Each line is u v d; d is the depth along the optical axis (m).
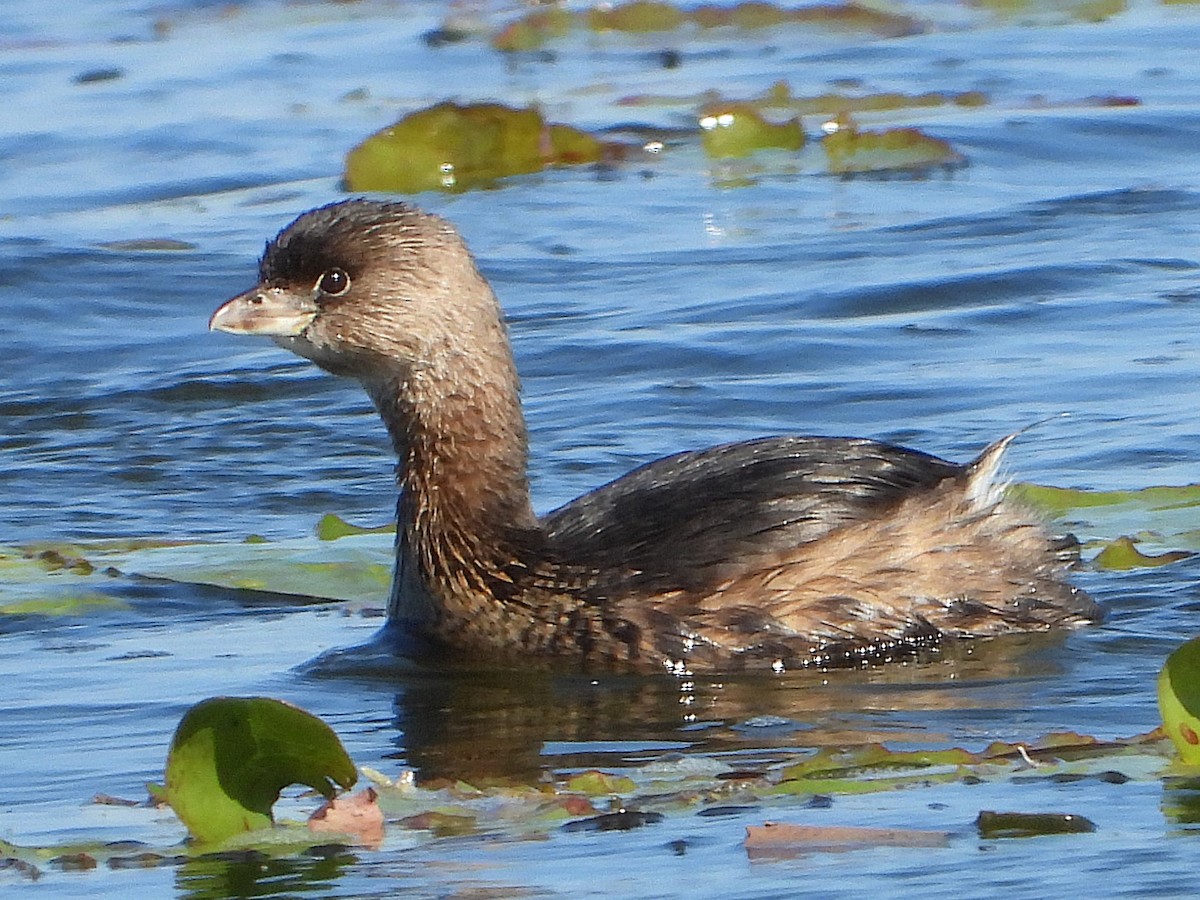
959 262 20.64
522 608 12.10
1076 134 25.73
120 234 22.80
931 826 8.50
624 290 20.38
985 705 10.64
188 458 16.69
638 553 12.05
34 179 25.56
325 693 11.33
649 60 32.22
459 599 12.27
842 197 23.69
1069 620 12.16
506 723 10.70
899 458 12.42
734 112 25.67
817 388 17.34
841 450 12.43
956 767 9.26
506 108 25.14
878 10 34.75
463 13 36.56
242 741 8.66
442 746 10.26
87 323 20.14
